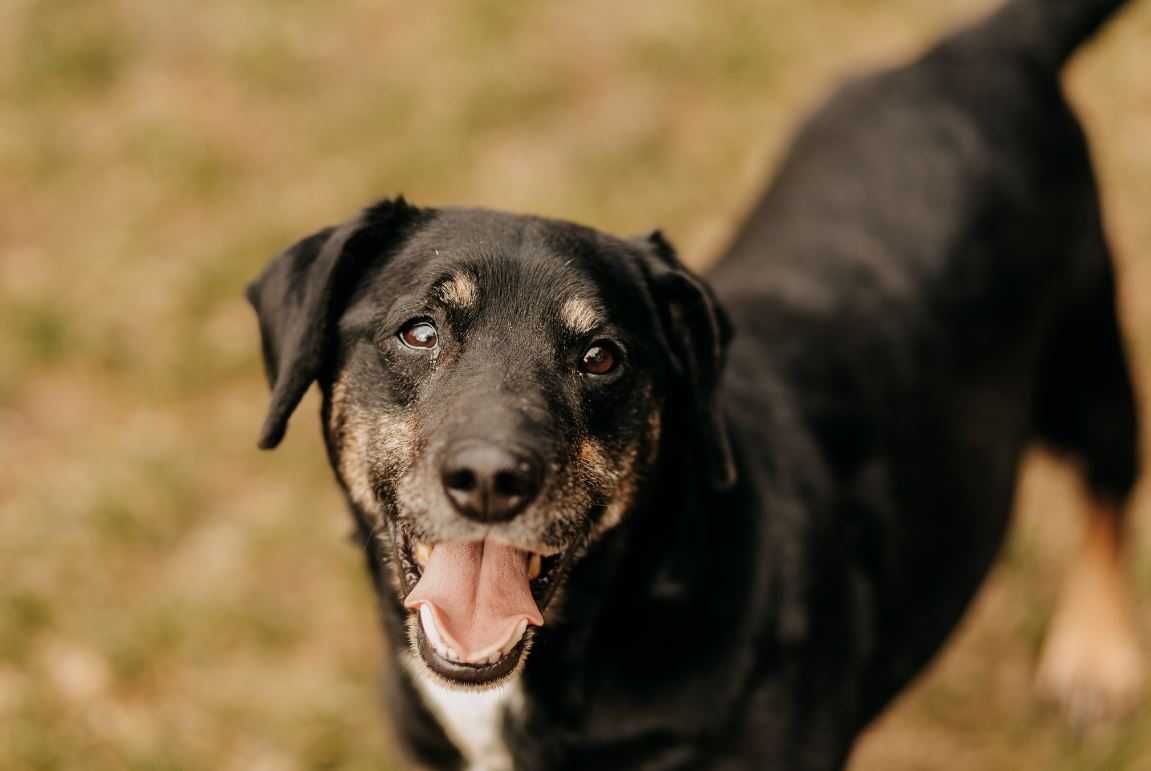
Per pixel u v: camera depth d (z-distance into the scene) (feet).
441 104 21.29
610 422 8.84
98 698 13.64
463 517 8.14
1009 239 12.26
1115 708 13.74
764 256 12.13
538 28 23.02
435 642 8.50
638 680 9.16
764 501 9.76
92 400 17.22
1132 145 20.43
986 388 11.98
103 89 22.47
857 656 10.28
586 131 21.09
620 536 8.98
